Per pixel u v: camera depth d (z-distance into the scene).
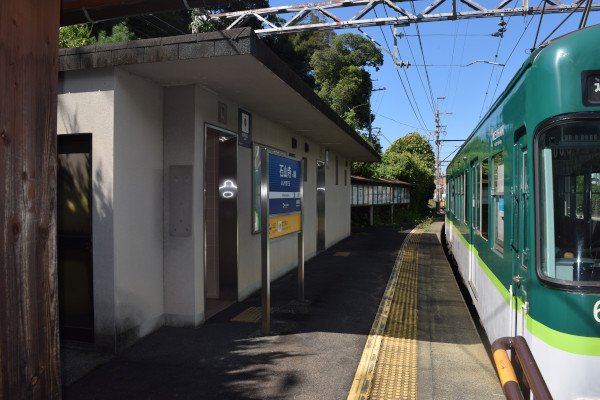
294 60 28.42
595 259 2.91
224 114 6.33
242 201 7.07
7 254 1.20
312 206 11.69
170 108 5.58
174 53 4.44
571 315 2.76
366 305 6.93
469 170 7.43
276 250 8.84
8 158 1.21
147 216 5.27
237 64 4.64
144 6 3.19
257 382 4.12
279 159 5.94
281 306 6.80
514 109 3.64
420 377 4.29
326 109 7.77
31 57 1.28
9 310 1.20
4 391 1.19
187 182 5.53
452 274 10.20
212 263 7.05
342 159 15.98
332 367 4.47
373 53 32.41
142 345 5.01
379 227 23.42
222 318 6.08
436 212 41.94
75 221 4.98
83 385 4.04
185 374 4.28
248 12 12.81
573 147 2.95
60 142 5.02
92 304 4.88
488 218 5.06
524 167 3.32
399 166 31.67
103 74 4.72
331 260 11.47
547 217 2.96
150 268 5.34
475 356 4.90
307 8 12.53
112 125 4.68
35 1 1.30
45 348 1.32
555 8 11.30
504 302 4.02
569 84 2.89
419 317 6.51
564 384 2.75
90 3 3.14
